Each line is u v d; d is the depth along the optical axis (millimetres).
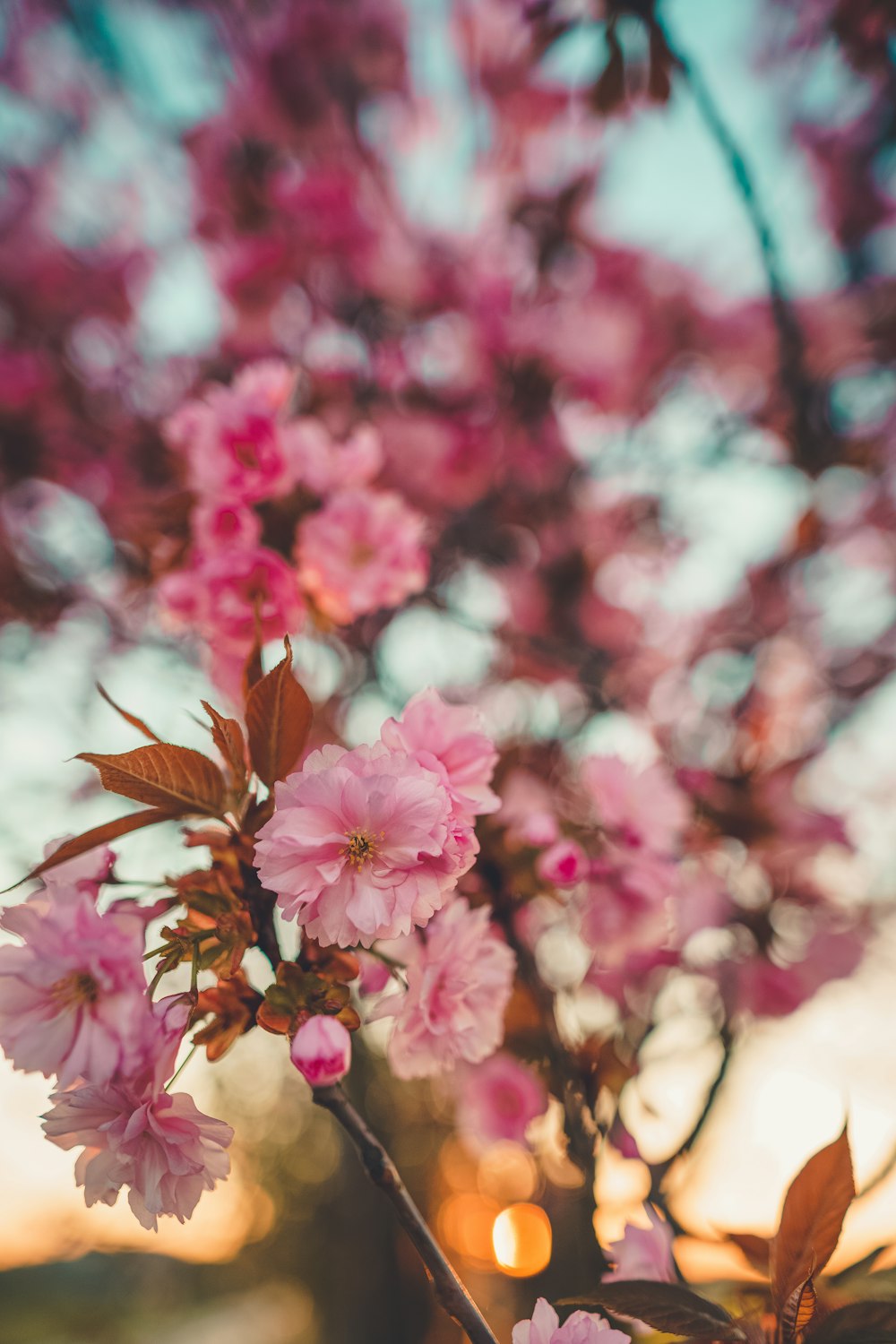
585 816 2010
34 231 5117
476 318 4559
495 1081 2217
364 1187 6348
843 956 2883
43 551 4500
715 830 2725
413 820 1060
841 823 2811
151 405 4754
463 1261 6703
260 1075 7785
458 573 4406
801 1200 1074
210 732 1159
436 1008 1354
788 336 2604
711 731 3346
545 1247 2182
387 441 4238
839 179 4508
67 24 4785
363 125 4941
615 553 4664
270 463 2135
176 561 2320
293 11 4812
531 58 2219
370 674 3930
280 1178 11008
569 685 3756
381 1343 6465
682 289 5184
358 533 2170
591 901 1906
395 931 1032
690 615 4715
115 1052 994
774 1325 1134
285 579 2045
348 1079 5703
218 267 4727
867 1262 1376
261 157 4848
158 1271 15094
